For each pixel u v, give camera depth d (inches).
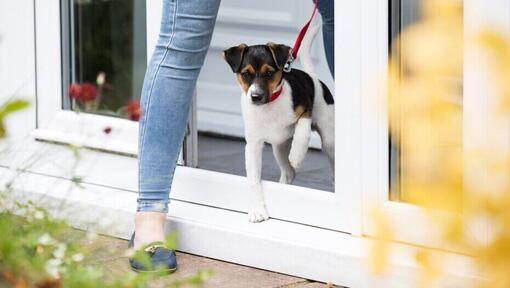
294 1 204.1
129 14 198.2
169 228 151.2
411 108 61.0
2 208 113.0
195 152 161.8
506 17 118.4
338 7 135.7
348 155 138.3
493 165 59.8
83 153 159.9
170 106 142.6
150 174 144.6
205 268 143.6
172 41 141.1
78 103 179.5
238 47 146.3
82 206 155.9
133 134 167.8
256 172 148.7
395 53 130.0
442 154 64.3
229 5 213.8
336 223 141.2
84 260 105.0
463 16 119.3
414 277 125.0
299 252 138.5
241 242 144.3
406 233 131.6
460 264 119.0
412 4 128.8
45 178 167.8
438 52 58.4
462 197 61.6
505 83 55.9
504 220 54.9
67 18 182.9
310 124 147.4
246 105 146.9
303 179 178.9
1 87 186.4
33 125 180.9
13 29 183.6
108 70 194.4
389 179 135.0
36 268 93.1
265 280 138.7
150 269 106.5
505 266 54.4
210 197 155.2
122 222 154.8
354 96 136.1
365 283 132.4
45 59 180.4
